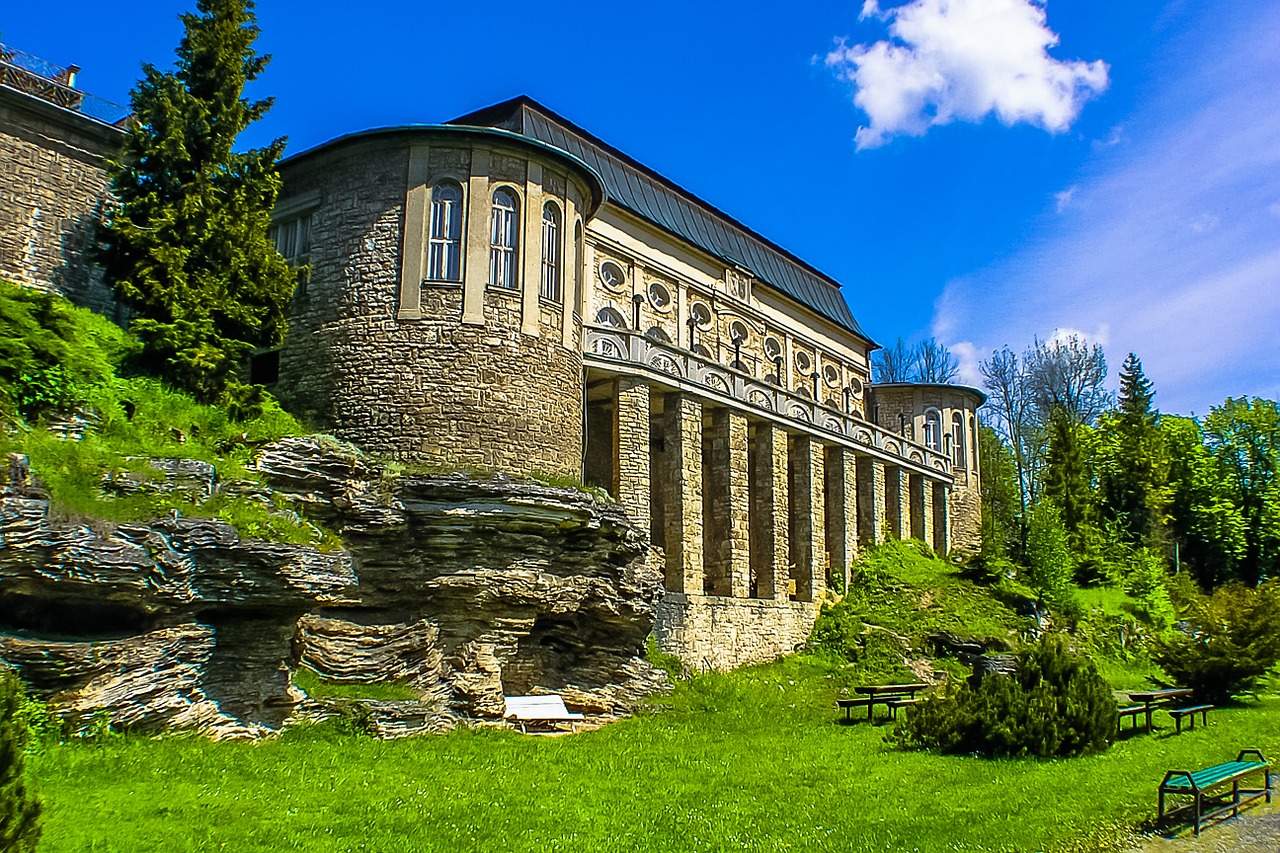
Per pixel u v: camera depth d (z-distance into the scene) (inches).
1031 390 2409.0
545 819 521.7
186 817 463.5
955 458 1903.3
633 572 927.0
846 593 1396.4
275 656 666.8
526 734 783.7
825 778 644.1
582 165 999.0
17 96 946.1
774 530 1269.7
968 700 759.1
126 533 557.6
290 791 530.9
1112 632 1423.5
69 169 990.4
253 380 987.3
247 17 932.6
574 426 975.6
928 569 1477.6
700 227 1523.1
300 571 658.2
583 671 912.9
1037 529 1513.3
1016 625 1328.7
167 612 584.1
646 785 620.1
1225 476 2206.0
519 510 813.9
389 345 906.7
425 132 939.3
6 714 336.8
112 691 551.8
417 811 517.3
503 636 813.2
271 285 879.7
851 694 1071.6
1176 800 581.3
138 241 836.6
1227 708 1011.9
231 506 642.8
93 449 595.5
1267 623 1041.5
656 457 1237.1
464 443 887.1
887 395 1903.3
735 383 1232.8
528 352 930.7
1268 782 593.3
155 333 800.3
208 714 613.6
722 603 1123.3
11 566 506.0
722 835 506.3
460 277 922.1
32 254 949.8
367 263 935.0
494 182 951.6
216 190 883.4
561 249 987.3
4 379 624.4
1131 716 945.5
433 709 748.6
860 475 1530.5
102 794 473.1
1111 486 2078.0
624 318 1310.3
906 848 483.8
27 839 324.2
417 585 790.5
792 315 1699.1
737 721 888.9
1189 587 1758.1
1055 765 677.3
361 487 775.1
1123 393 2224.4
